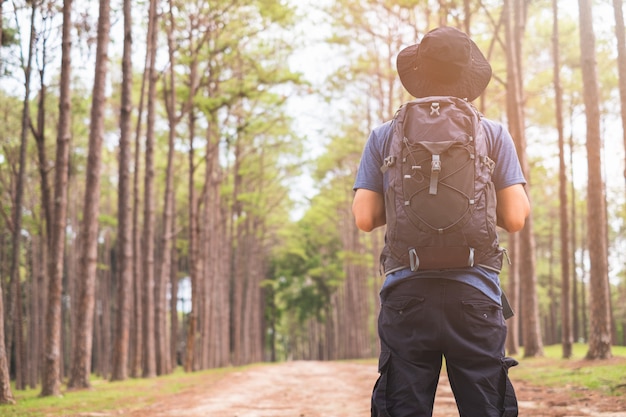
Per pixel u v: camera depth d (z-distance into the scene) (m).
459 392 2.17
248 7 25.08
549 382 11.02
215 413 8.88
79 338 15.38
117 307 19.62
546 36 24.94
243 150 37.31
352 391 12.68
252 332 52.97
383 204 2.30
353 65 29.77
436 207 2.04
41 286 28.12
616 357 13.90
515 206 2.23
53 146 28.03
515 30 21.08
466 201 2.05
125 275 19.62
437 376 2.20
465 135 2.10
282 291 72.38
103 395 12.79
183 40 24.58
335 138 37.84
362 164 2.34
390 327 2.19
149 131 22.34
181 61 24.98
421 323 2.12
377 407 2.17
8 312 25.52
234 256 59.25
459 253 2.07
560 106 18.36
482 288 2.11
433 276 2.10
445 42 2.29
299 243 62.16
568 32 24.59
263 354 65.00
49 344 13.07
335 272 56.00
